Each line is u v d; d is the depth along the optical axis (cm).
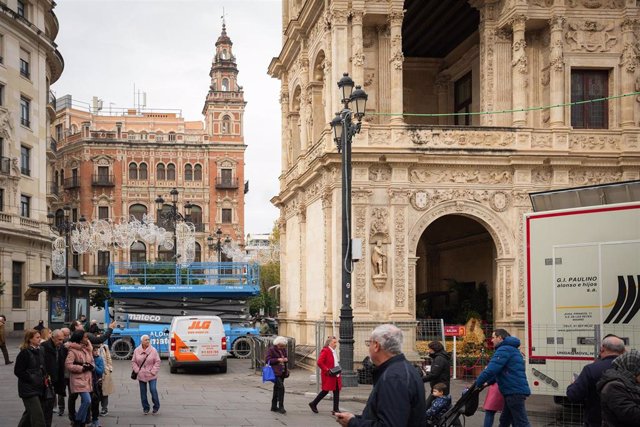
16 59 5422
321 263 3045
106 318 3916
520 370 1274
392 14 2872
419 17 3366
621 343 985
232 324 3881
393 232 2797
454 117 3609
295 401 2111
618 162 2895
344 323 2173
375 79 2962
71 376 1458
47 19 6222
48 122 6488
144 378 1795
